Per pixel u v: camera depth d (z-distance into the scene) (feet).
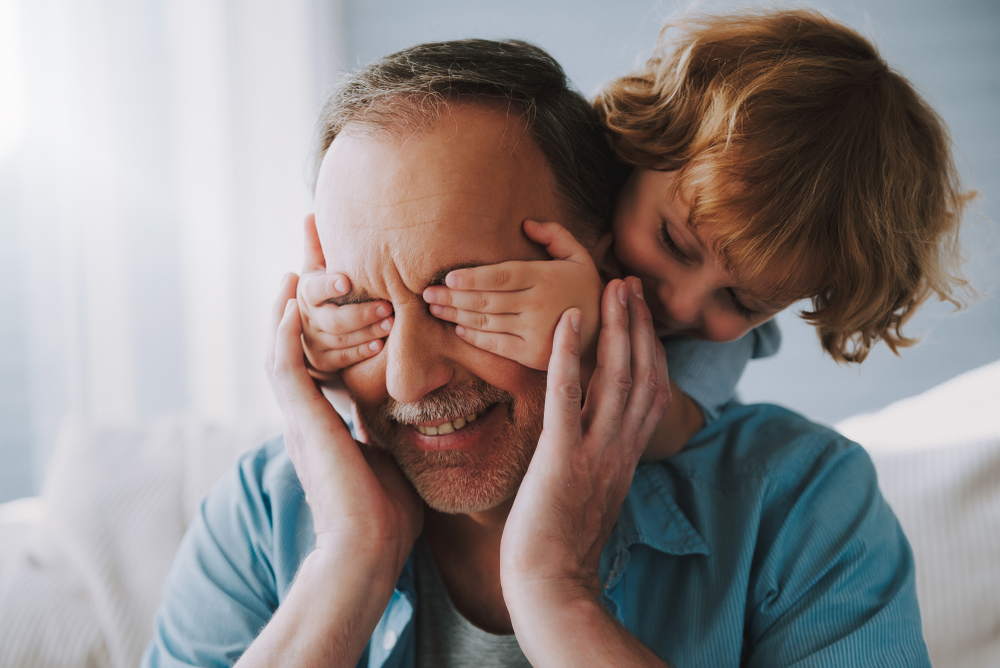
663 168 2.85
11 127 7.66
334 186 2.46
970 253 3.84
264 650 2.43
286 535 3.05
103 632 3.92
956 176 3.24
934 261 3.11
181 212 8.74
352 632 2.48
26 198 7.77
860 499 2.94
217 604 3.06
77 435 4.77
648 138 2.89
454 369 2.49
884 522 2.95
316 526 2.70
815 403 7.79
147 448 4.69
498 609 2.93
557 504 2.46
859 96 2.80
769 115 2.69
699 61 2.91
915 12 7.70
